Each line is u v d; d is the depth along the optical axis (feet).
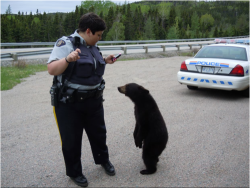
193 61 23.57
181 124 16.15
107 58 10.16
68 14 300.20
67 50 8.36
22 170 10.39
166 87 28.12
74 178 9.37
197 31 375.45
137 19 343.67
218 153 12.05
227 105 20.89
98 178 9.89
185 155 11.87
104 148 10.11
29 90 25.66
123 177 9.97
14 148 12.46
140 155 11.91
